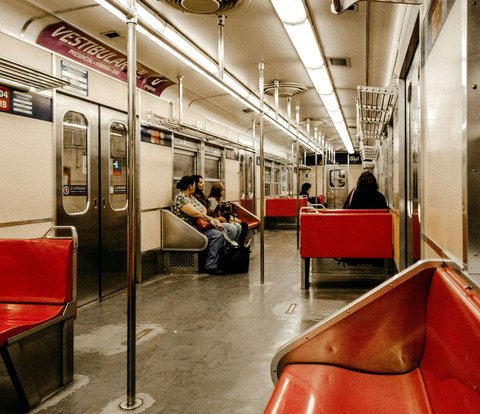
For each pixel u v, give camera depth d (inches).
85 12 161.9
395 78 211.8
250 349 138.1
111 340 147.3
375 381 70.2
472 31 64.7
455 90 72.5
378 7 167.5
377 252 213.2
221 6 145.5
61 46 175.6
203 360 129.6
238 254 261.4
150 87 252.4
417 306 73.6
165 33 173.5
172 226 263.9
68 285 114.0
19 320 103.0
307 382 68.1
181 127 265.6
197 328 159.5
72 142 187.3
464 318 53.6
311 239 216.7
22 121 158.1
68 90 180.9
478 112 64.5
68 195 183.6
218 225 270.5
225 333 153.6
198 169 341.7
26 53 159.0
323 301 195.3
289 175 730.8
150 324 164.7
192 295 209.0
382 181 387.9
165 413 99.5
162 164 269.6
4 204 150.6
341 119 423.5
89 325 163.8
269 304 191.2
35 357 103.4
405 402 64.4
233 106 353.1
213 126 372.2
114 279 215.2
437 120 88.6
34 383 102.9
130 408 101.6
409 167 182.9
